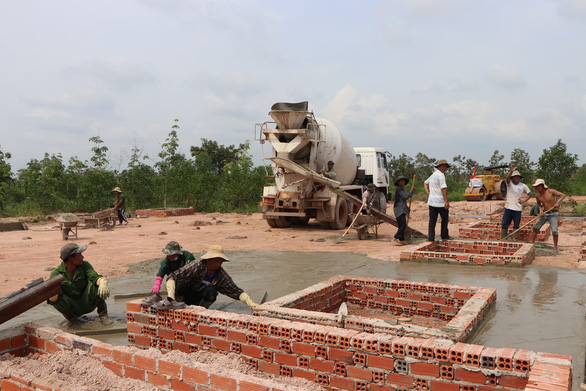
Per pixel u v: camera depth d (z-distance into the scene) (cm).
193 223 1903
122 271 883
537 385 251
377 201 1834
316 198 1554
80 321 567
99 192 2628
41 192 2556
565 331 469
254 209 2803
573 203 2148
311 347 361
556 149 2181
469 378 304
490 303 544
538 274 765
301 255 1050
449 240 1050
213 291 540
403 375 325
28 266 960
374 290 606
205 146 5500
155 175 3077
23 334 433
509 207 1098
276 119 1453
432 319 569
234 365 382
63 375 360
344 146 1633
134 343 467
